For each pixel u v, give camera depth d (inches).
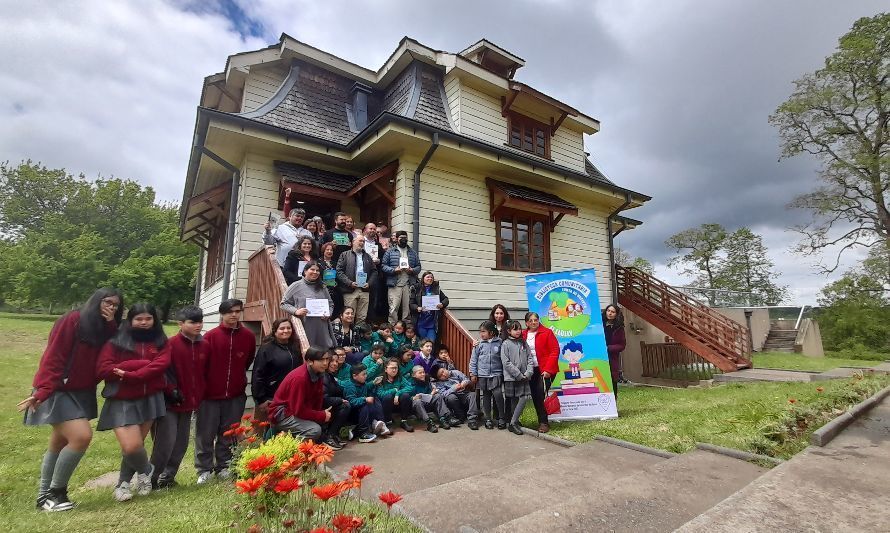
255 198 334.3
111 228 1369.3
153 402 149.6
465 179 388.5
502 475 150.7
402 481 151.9
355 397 211.6
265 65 408.8
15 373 405.7
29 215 1450.5
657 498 118.7
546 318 276.8
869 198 867.4
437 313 297.3
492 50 462.9
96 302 142.4
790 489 113.7
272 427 174.7
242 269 319.9
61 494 137.3
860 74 834.2
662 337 552.4
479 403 247.4
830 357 761.6
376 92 461.7
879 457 141.2
